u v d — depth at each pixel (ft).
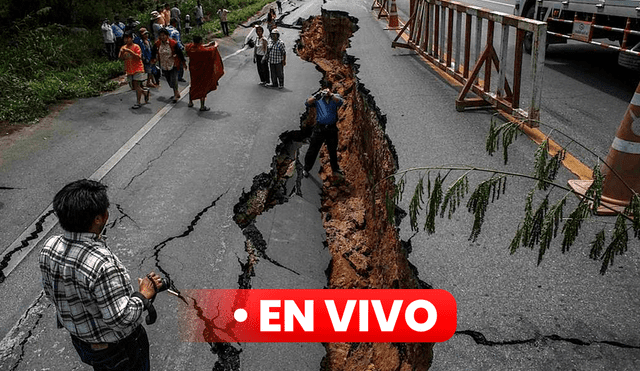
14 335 13.92
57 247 8.30
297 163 28.09
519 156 20.27
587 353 10.68
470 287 12.94
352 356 13.89
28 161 25.62
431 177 18.97
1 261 17.34
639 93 13.74
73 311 8.32
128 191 22.08
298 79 43.52
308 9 93.76
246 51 59.67
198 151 26.53
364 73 36.76
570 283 12.76
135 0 81.05
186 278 16.11
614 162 14.65
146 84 40.32
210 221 19.54
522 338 11.19
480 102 27.20
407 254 14.58
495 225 15.56
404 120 25.93
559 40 37.32
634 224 8.14
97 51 55.11
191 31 73.61
